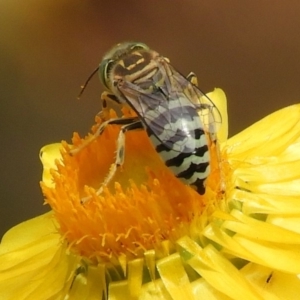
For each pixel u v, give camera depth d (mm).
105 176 111
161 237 107
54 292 110
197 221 107
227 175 110
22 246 115
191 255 107
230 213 109
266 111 166
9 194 164
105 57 110
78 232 108
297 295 104
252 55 170
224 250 107
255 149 115
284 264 105
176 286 106
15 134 169
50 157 120
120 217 106
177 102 104
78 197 108
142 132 110
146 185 107
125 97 106
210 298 106
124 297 107
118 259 107
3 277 113
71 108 170
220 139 116
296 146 114
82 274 110
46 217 117
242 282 105
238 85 168
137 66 107
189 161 103
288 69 168
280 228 107
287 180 112
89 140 110
